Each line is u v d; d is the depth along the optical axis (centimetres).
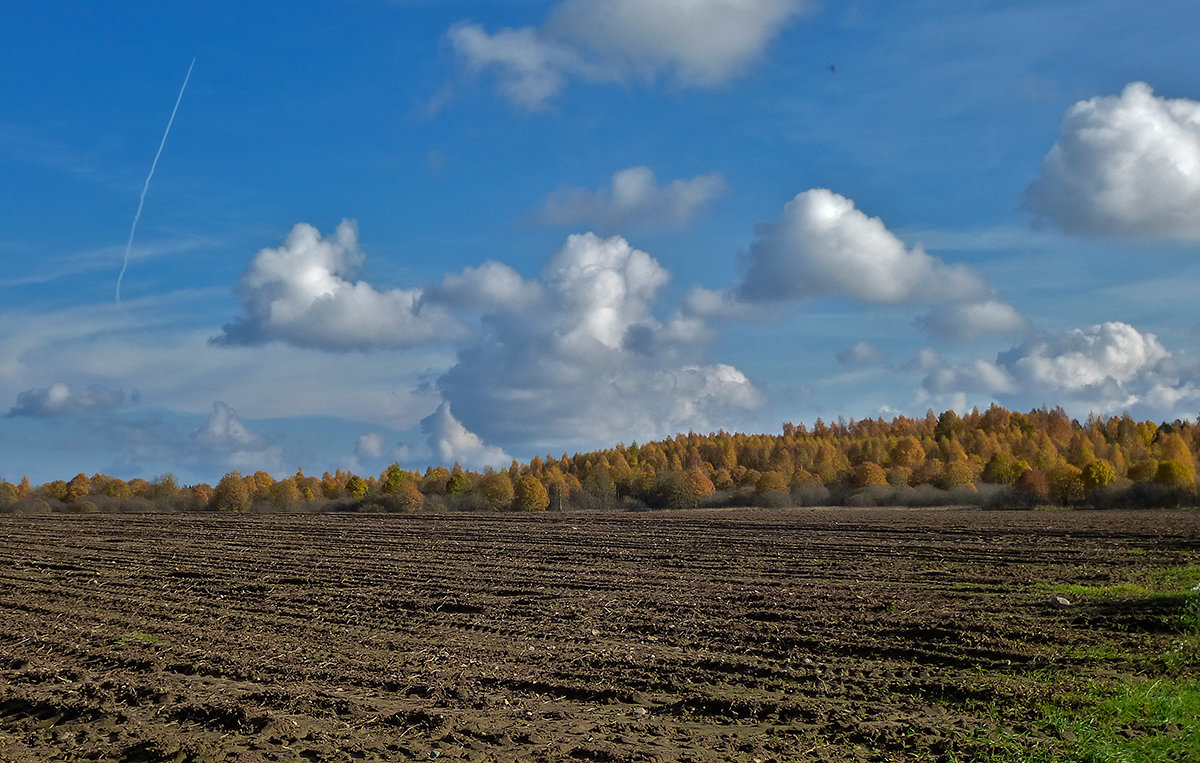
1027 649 1347
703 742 968
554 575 2606
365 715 1079
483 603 2067
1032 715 1005
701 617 1797
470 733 1005
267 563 3073
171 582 2611
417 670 1344
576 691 1187
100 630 1784
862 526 4462
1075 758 855
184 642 1638
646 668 1324
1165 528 3881
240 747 978
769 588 2202
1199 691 1055
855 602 1892
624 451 15650
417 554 3341
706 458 14500
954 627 1525
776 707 1073
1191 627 1408
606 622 1778
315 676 1311
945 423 16175
